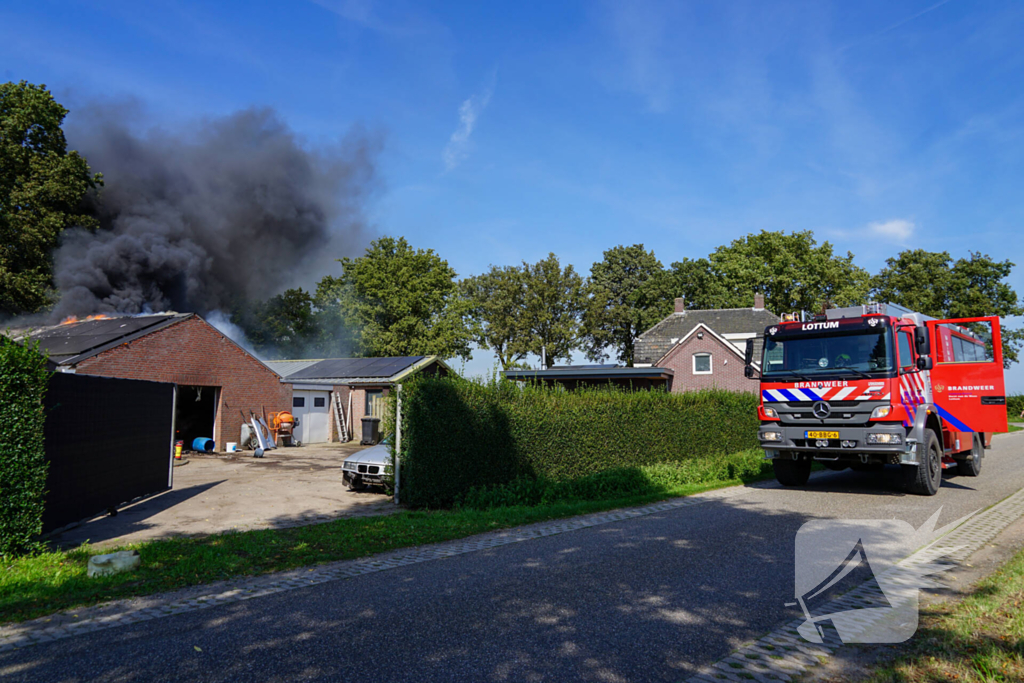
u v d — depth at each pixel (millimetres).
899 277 54406
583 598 5293
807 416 11797
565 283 57312
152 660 4023
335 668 3852
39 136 27516
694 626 4582
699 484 13062
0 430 6699
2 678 3770
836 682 3613
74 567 6461
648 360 43844
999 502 10375
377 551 7207
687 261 60438
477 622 4699
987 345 16266
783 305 52281
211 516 10031
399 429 11172
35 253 25656
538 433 11656
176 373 21875
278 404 25844
